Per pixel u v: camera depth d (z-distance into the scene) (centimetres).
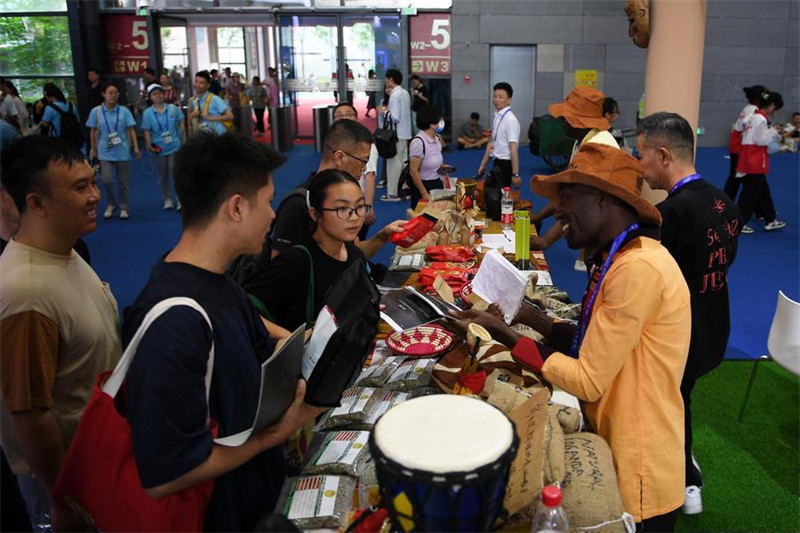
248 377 134
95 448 124
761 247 670
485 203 459
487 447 110
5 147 161
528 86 1356
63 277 165
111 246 678
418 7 1320
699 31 338
